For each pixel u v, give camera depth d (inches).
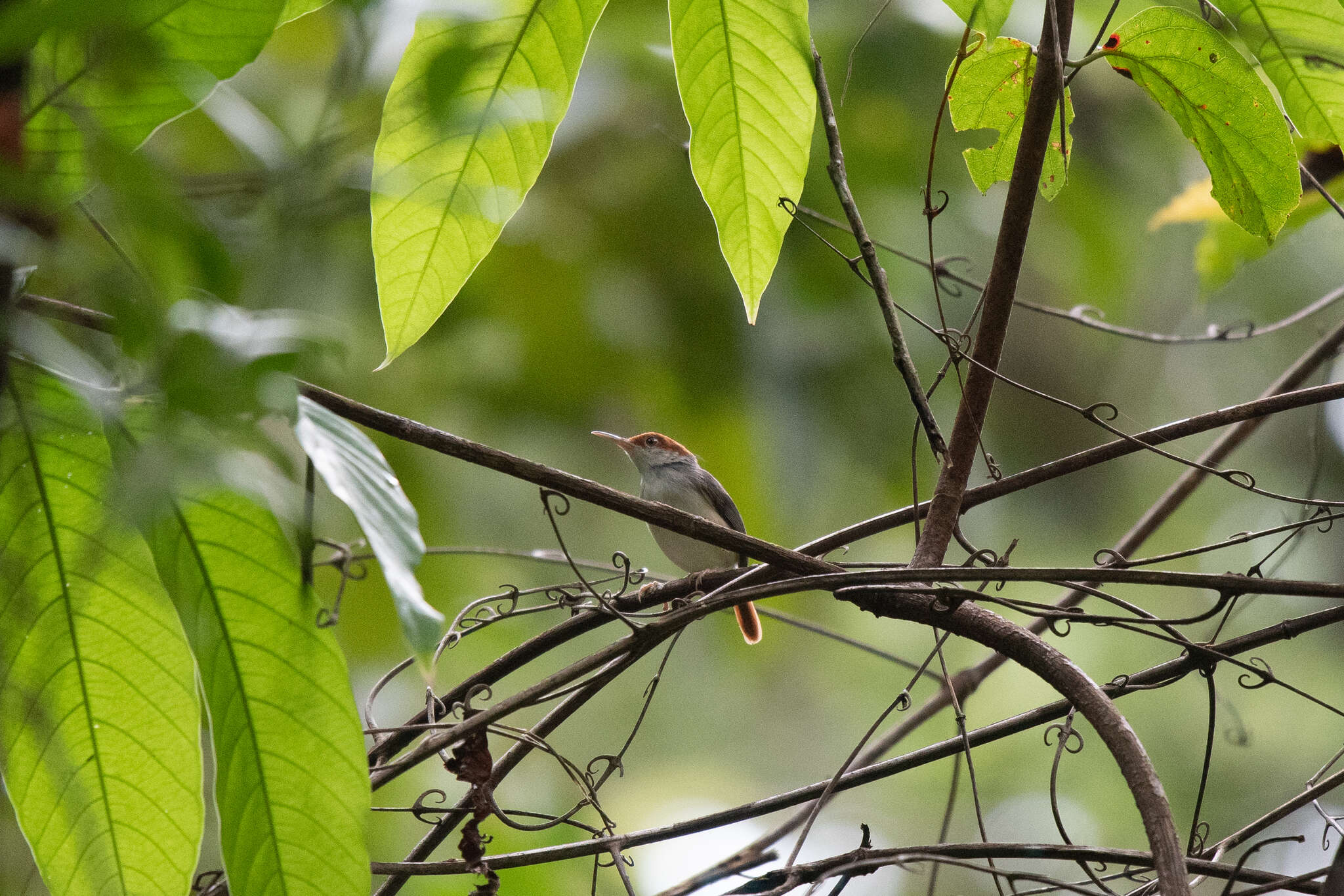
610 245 414.9
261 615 146.9
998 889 172.7
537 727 199.9
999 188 455.5
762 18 178.2
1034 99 181.3
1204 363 596.1
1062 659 173.0
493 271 410.6
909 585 186.9
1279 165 192.5
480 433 433.1
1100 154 469.1
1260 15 178.1
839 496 475.8
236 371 67.1
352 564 358.9
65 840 159.6
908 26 401.1
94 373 95.2
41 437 137.4
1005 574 173.9
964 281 217.9
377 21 70.5
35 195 69.0
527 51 161.2
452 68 75.9
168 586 145.0
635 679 604.7
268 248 67.6
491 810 193.5
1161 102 194.9
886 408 423.5
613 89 393.4
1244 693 541.0
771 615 269.0
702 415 429.7
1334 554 545.6
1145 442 196.4
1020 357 538.9
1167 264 583.2
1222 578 173.2
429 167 161.2
